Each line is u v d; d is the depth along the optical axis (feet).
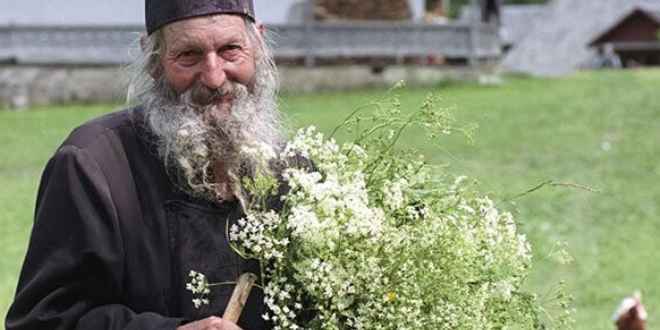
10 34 78.84
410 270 10.94
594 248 40.70
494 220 11.51
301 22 90.63
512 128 65.16
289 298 11.10
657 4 136.15
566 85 85.30
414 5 100.48
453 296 11.05
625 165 56.08
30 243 11.43
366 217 10.78
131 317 11.18
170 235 11.49
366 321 10.86
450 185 11.77
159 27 11.40
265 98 11.80
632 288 35.45
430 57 88.99
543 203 47.14
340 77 85.92
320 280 10.80
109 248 11.28
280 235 11.04
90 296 11.34
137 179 11.59
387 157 11.69
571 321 12.10
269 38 12.07
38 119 70.85
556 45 117.19
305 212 10.73
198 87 11.31
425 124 11.92
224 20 11.31
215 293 11.44
